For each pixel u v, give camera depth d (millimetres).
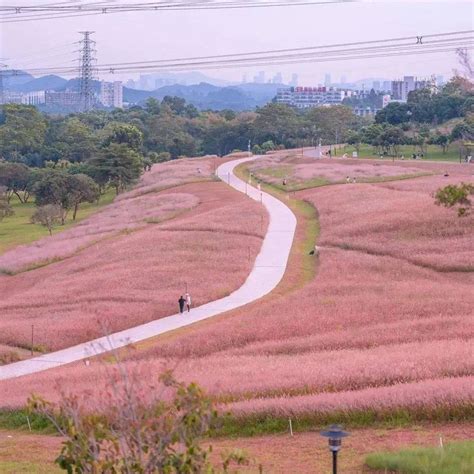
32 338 143875
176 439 44312
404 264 178125
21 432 93875
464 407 80625
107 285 178750
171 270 187625
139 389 48281
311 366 102812
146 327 148625
